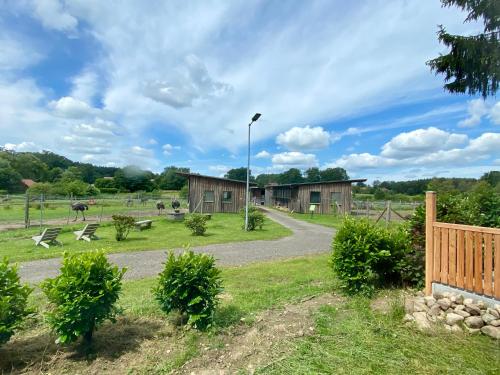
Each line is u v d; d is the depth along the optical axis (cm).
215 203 2919
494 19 592
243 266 775
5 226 1817
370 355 317
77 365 296
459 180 1700
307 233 1529
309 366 297
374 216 2377
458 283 427
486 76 623
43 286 312
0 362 298
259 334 362
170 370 292
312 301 477
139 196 3906
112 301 325
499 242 382
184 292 350
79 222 2022
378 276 554
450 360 307
